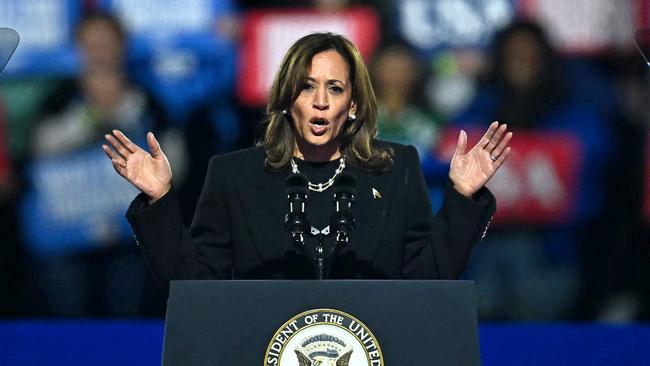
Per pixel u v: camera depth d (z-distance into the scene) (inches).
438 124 836.0
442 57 836.6
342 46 411.8
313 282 327.0
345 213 378.9
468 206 388.5
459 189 390.9
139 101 830.5
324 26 829.2
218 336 320.2
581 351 617.9
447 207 392.8
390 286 326.6
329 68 403.2
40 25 824.9
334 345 319.3
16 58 824.9
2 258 834.8
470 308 324.8
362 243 411.5
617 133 848.3
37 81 828.0
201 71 828.0
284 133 422.0
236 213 420.2
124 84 829.2
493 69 837.2
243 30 828.6
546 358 615.8
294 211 377.1
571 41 842.2
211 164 431.2
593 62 844.6
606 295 854.5
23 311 836.0
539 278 853.2
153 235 383.6
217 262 421.1
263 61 828.6
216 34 827.4
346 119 420.8
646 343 616.4
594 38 842.8
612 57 844.0
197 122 829.8
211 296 324.8
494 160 390.9
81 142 832.3
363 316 322.7
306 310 323.0
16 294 834.8
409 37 832.9
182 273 389.1
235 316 322.3
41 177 834.8
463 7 835.4
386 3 829.8
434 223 399.2
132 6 826.8
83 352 629.6
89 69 827.4
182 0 826.8
